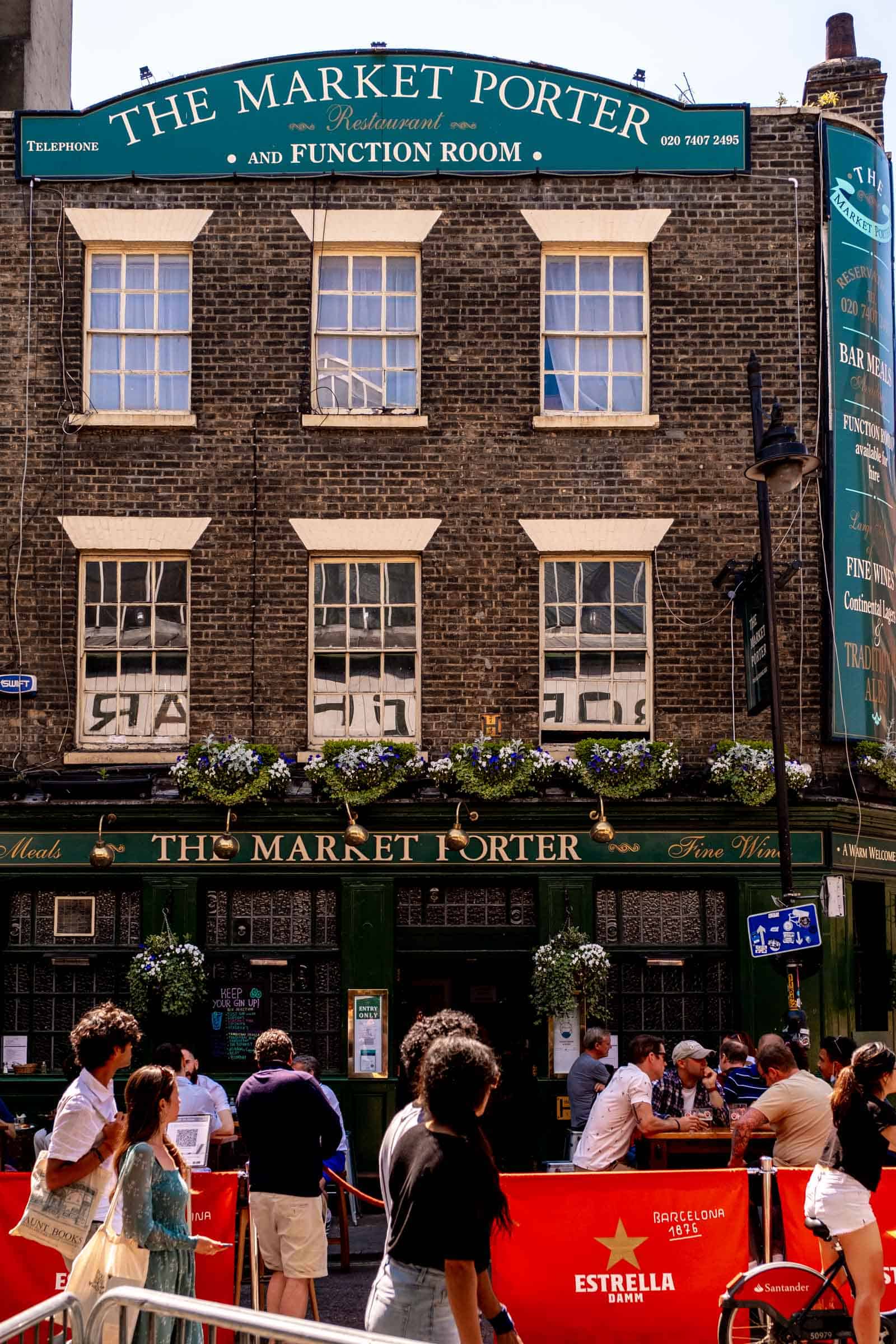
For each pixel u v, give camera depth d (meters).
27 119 14.04
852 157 14.23
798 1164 8.00
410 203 14.02
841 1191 6.56
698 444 13.81
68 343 13.88
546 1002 12.90
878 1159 6.60
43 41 16.61
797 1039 11.28
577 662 13.71
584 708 13.67
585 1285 6.90
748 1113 8.07
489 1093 4.70
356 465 13.76
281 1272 7.25
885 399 14.43
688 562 13.71
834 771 13.62
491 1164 4.57
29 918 13.52
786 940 11.16
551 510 13.74
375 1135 12.91
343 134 14.05
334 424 13.73
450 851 13.26
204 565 13.67
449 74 14.10
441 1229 4.45
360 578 13.78
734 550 13.73
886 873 13.89
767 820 13.23
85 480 13.71
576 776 13.18
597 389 14.04
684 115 14.09
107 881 13.43
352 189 14.02
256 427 13.77
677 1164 9.77
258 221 13.98
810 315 14.00
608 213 14.01
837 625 13.70
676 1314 6.92
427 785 13.36
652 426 13.76
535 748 13.36
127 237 13.95
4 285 13.91
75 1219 6.17
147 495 13.71
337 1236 11.20
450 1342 4.59
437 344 13.88
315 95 14.08
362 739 13.45
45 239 13.95
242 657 13.61
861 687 13.77
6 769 13.41
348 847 13.25
